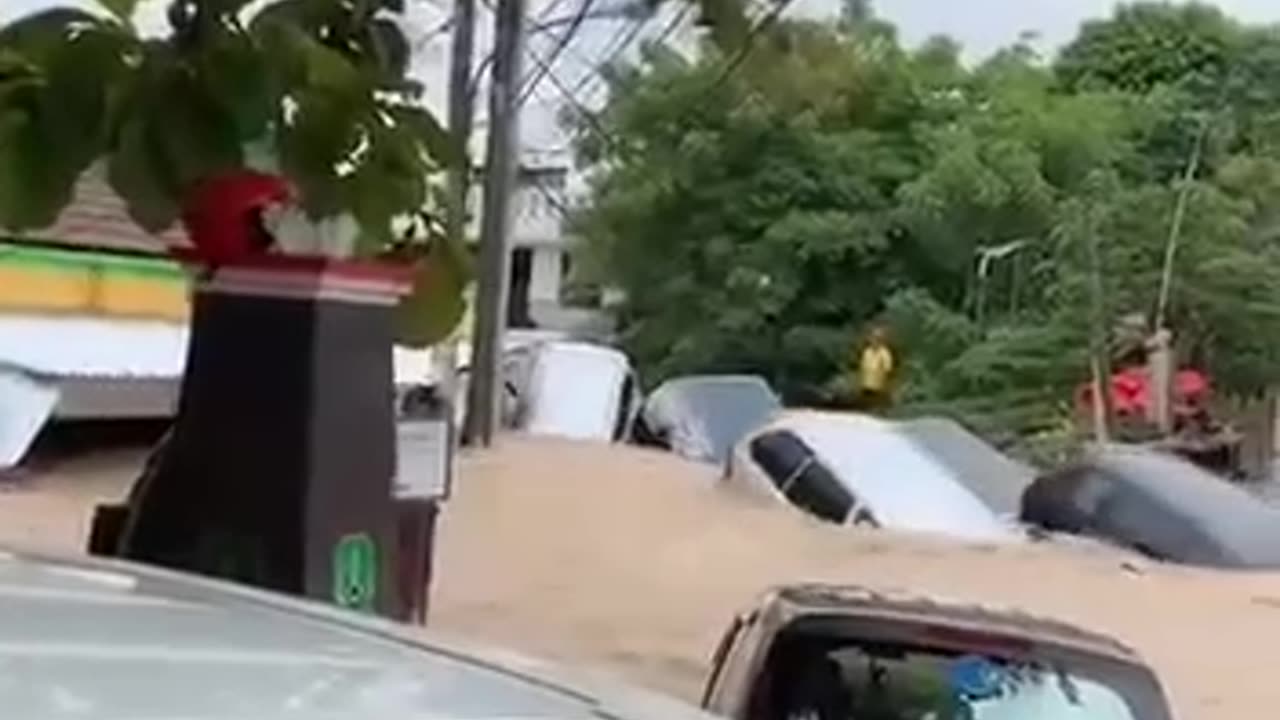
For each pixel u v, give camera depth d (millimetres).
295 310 4859
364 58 4883
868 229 35875
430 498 5402
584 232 37875
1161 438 28250
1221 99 38094
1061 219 33594
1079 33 41219
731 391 23547
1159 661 10594
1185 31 40219
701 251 36875
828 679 6621
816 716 6605
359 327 4973
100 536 5168
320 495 4863
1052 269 33594
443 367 13047
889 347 33188
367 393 5000
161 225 4789
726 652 6934
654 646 10398
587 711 2064
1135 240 32531
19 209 4645
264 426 4855
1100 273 32312
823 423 17469
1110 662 6555
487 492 15344
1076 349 31812
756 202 36469
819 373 35750
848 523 15531
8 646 1857
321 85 4750
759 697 6641
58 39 4637
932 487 16406
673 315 37188
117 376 18516
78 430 18312
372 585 4973
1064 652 6543
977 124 36344
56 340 18688
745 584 12500
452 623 10664
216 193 4730
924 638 6582
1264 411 31719
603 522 14461
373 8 4910
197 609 2350
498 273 18812
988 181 34875
